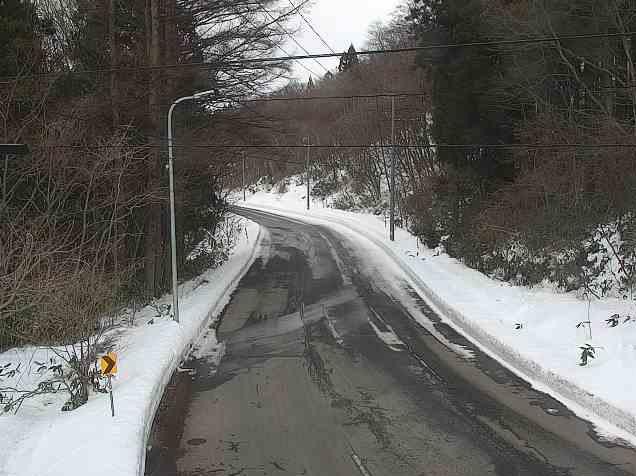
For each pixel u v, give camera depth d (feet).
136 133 55.11
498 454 24.72
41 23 60.64
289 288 66.03
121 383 33.35
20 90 49.62
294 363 39.09
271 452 25.58
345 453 25.26
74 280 42.45
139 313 53.78
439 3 81.51
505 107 68.69
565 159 58.95
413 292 62.08
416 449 25.45
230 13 55.93
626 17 55.67
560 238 56.90
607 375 31.42
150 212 59.98
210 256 83.35
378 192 148.05
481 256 69.41
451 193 82.84
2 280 40.22
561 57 63.36
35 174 50.08
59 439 25.62
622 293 46.01
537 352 37.01
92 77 57.00
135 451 24.26
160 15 56.03
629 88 56.24
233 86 59.41
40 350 42.29
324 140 186.80
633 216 50.11
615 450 24.89
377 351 41.39
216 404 31.78
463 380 34.65
